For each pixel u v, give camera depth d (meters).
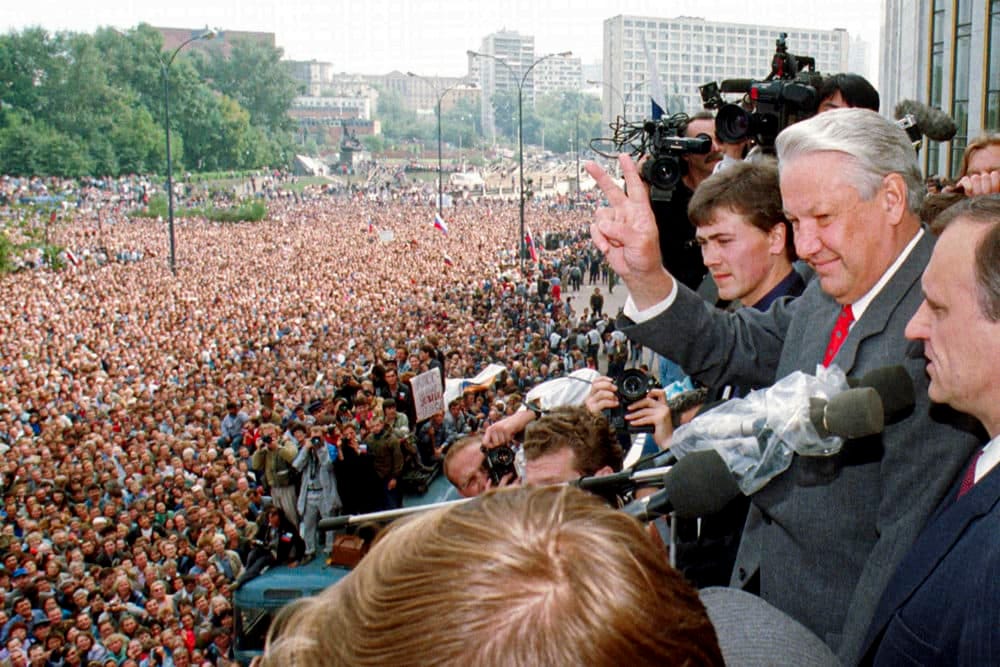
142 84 140.62
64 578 13.23
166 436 19.56
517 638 0.73
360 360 29.27
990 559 1.42
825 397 1.71
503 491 0.88
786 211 2.18
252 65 167.88
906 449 1.86
